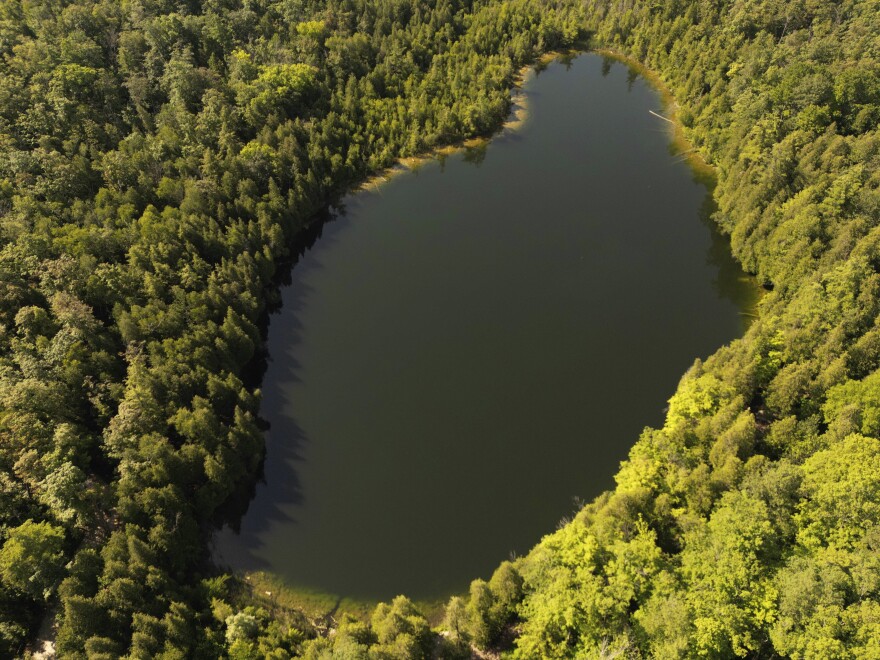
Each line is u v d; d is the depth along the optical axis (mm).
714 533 72062
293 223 142125
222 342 105562
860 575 63094
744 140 146500
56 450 84625
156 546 80688
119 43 155625
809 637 60750
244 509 97312
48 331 98438
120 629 71625
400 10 196500
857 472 72062
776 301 114312
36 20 153875
